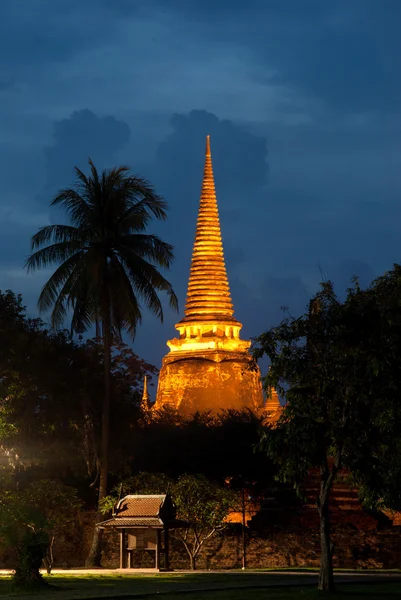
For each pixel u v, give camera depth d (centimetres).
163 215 6875
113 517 5956
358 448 4272
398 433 4250
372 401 4244
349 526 6625
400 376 4184
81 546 6894
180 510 6312
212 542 6562
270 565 6494
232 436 7669
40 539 4741
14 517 5431
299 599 4097
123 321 6894
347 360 4272
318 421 4319
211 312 12294
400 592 4275
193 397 11738
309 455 4341
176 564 6538
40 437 6962
